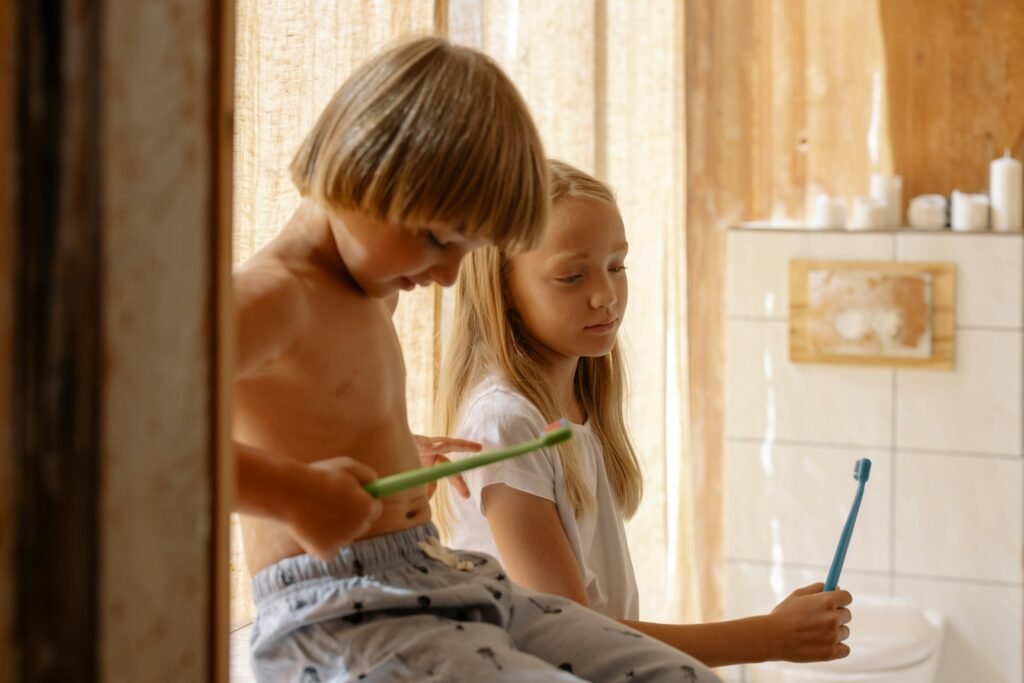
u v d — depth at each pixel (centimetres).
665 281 289
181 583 52
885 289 283
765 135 306
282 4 139
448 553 97
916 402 285
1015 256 277
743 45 305
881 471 288
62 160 46
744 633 121
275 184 139
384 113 85
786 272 289
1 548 45
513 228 89
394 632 85
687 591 304
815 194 304
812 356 288
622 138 262
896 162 299
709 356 310
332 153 85
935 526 286
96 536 47
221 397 54
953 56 295
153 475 50
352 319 91
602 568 143
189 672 53
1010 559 283
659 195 287
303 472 74
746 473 295
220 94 53
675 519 301
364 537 91
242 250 133
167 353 51
